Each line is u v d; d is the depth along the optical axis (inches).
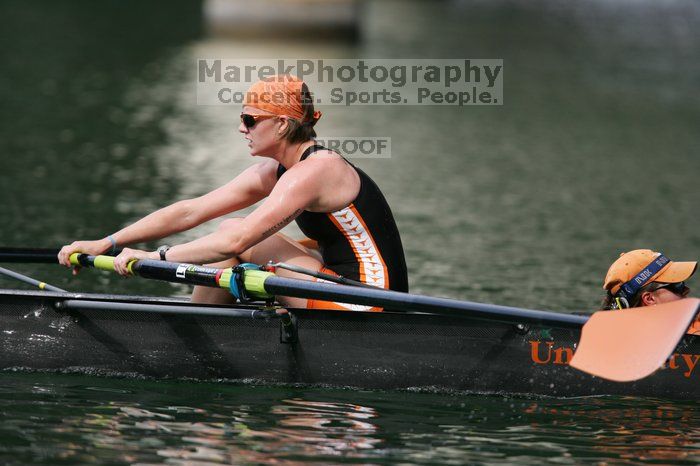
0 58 2972.4
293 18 3479.3
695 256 1251.2
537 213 1499.8
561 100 2751.0
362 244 732.7
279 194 699.4
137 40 3531.0
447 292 1045.8
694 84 3107.8
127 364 741.3
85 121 2126.0
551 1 6176.2
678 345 714.8
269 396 709.3
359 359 729.6
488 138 2186.3
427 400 710.5
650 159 2011.6
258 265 719.7
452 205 1533.0
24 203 1380.4
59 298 738.2
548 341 721.0
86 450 597.0
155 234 773.3
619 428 661.9
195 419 655.8
